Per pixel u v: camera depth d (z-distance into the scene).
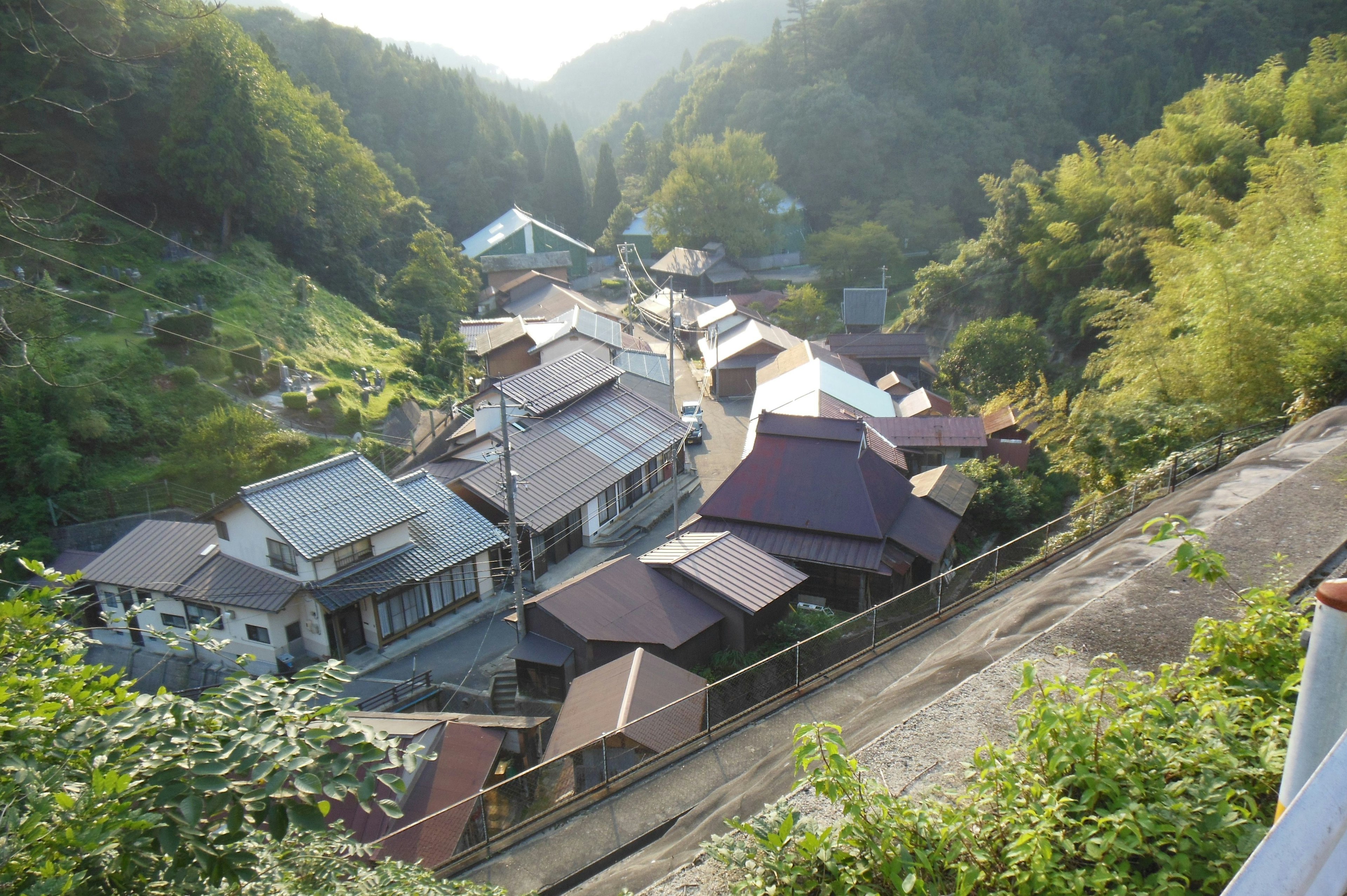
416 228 54.78
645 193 76.94
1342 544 4.47
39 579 20.42
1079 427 15.49
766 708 8.98
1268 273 11.88
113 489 22.91
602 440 24.31
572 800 7.89
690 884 3.17
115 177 34.91
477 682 16.11
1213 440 10.90
